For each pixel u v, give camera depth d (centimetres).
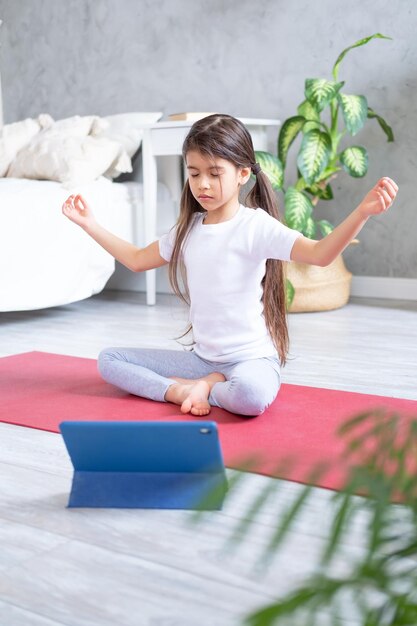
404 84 343
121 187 357
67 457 155
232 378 178
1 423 178
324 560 36
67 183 332
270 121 348
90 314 332
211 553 112
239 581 103
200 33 385
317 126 334
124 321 314
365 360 236
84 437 129
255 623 36
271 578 103
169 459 129
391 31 342
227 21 377
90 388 205
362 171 319
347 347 255
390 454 39
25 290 306
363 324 297
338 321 305
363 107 316
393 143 349
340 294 332
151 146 349
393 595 42
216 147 176
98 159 346
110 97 420
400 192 352
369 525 39
